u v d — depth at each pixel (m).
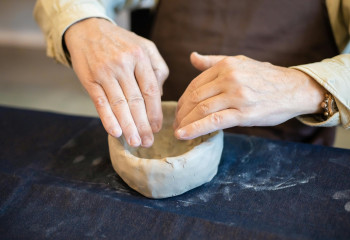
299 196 0.57
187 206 0.56
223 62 0.60
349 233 0.49
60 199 0.60
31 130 0.82
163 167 0.56
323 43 0.86
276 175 0.63
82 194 0.60
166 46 0.98
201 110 0.58
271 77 0.60
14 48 2.74
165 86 1.00
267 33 0.88
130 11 1.14
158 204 0.57
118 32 0.72
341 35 0.88
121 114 0.61
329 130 0.92
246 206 0.56
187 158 0.56
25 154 0.74
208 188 0.61
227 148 0.72
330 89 0.61
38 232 0.54
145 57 0.66
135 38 0.71
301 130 0.90
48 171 0.68
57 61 0.88
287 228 0.50
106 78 0.63
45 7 0.81
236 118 0.58
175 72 0.97
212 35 0.92
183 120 0.61
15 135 0.80
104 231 0.53
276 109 0.60
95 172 0.67
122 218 0.55
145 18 1.13
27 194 0.61
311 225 0.51
